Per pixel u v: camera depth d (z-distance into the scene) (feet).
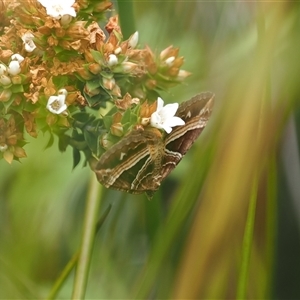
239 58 1.28
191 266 1.22
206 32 1.41
